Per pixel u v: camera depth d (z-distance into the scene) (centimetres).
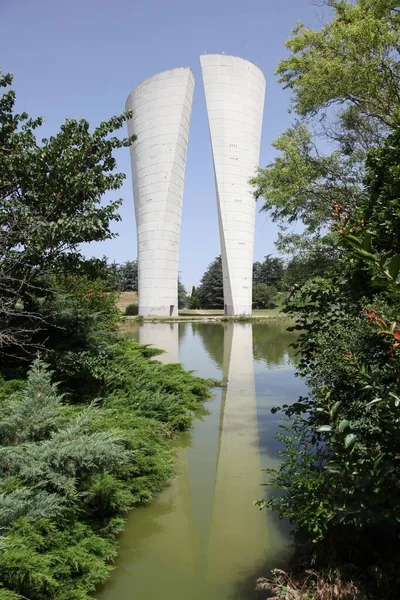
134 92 4922
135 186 4984
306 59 796
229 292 4847
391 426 212
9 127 720
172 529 442
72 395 702
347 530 308
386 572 286
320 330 434
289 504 325
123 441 501
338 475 266
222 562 383
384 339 313
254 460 616
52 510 352
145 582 358
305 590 290
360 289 414
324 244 826
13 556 284
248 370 1335
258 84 4988
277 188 862
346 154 874
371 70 727
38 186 703
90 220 655
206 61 4781
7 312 656
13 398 541
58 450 396
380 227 356
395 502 212
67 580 330
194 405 866
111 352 834
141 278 4906
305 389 1050
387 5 752
